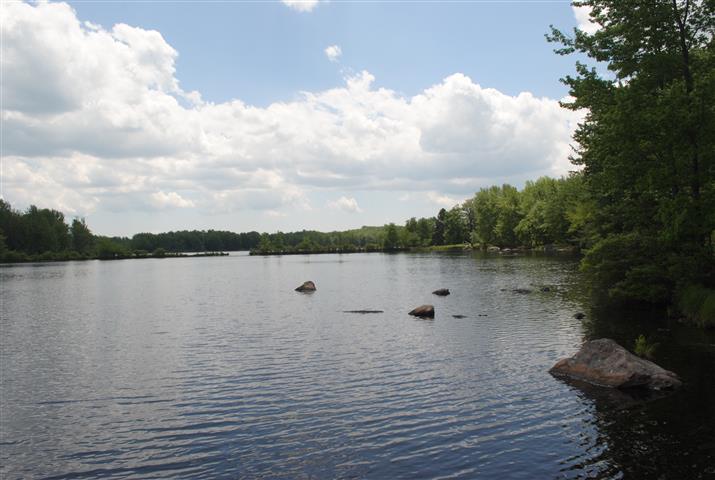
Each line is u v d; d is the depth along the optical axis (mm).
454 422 15227
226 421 16125
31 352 27156
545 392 17688
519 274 66438
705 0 28328
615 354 19062
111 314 41750
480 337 27672
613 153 30188
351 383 19844
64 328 34906
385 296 50125
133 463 13227
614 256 33812
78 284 74750
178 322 36812
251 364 23469
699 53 29969
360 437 14359
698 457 12227
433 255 151875
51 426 16125
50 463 13367
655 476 11398
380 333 30094
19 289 66375
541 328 29312
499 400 17062
